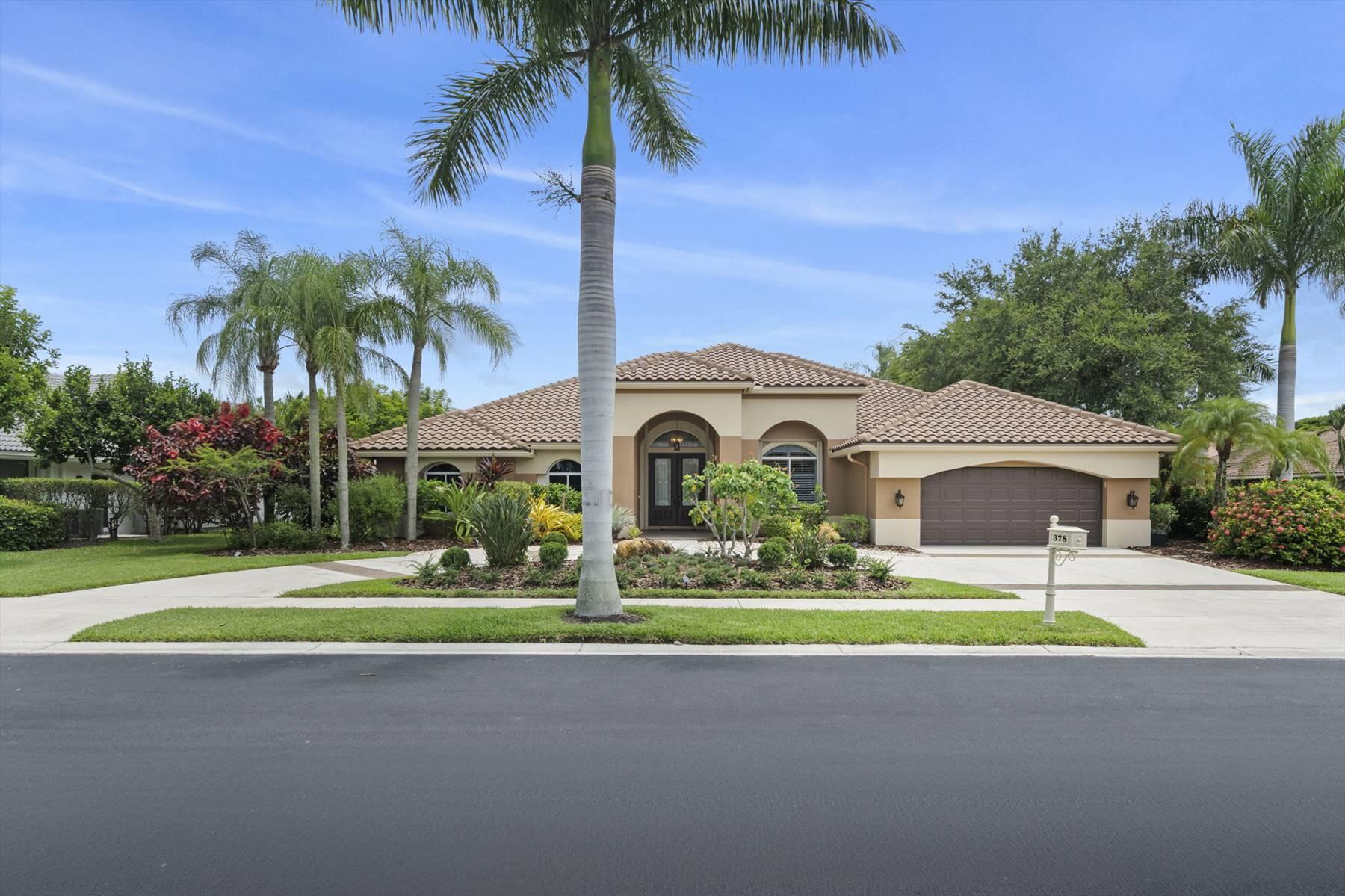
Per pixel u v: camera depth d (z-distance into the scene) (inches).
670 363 951.6
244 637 353.7
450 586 505.7
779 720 241.0
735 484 549.3
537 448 978.1
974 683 287.1
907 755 211.2
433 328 813.2
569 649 343.3
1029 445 812.6
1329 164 803.4
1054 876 147.6
